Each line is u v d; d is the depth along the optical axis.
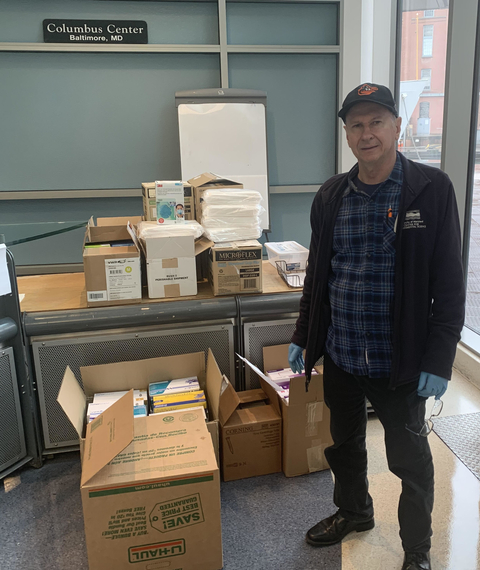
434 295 1.33
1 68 3.23
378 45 3.55
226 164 3.44
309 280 1.62
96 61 3.30
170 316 2.09
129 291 2.08
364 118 1.28
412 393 1.38
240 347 2.23
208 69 3.44
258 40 3.45
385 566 1.61
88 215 3.54
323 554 1.67
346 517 1.71
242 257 2.14
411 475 1.43
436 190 1.29
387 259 1.34
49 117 3.35
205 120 3.37
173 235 2.10
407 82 3.53
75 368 2.11
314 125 3.66
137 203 3.58
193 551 1.57
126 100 3.39
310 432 2.02
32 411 2.09
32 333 2.02
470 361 2.84
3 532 1.80
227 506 1.91
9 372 2.02
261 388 2.27
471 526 1.77
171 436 1.64
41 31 3.21
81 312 2.05
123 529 1.50
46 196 3.42
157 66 3.37
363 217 1.38
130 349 2.13
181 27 3.34
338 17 3.47
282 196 3.75
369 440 2.29
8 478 2.10
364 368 1.43
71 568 1.64
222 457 2.03
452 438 2.29
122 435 1.52
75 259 3.60
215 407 1.84
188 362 2.07
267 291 2.21
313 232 1.58
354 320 1.42
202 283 2.37
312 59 3.54
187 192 2.37
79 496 1.98
